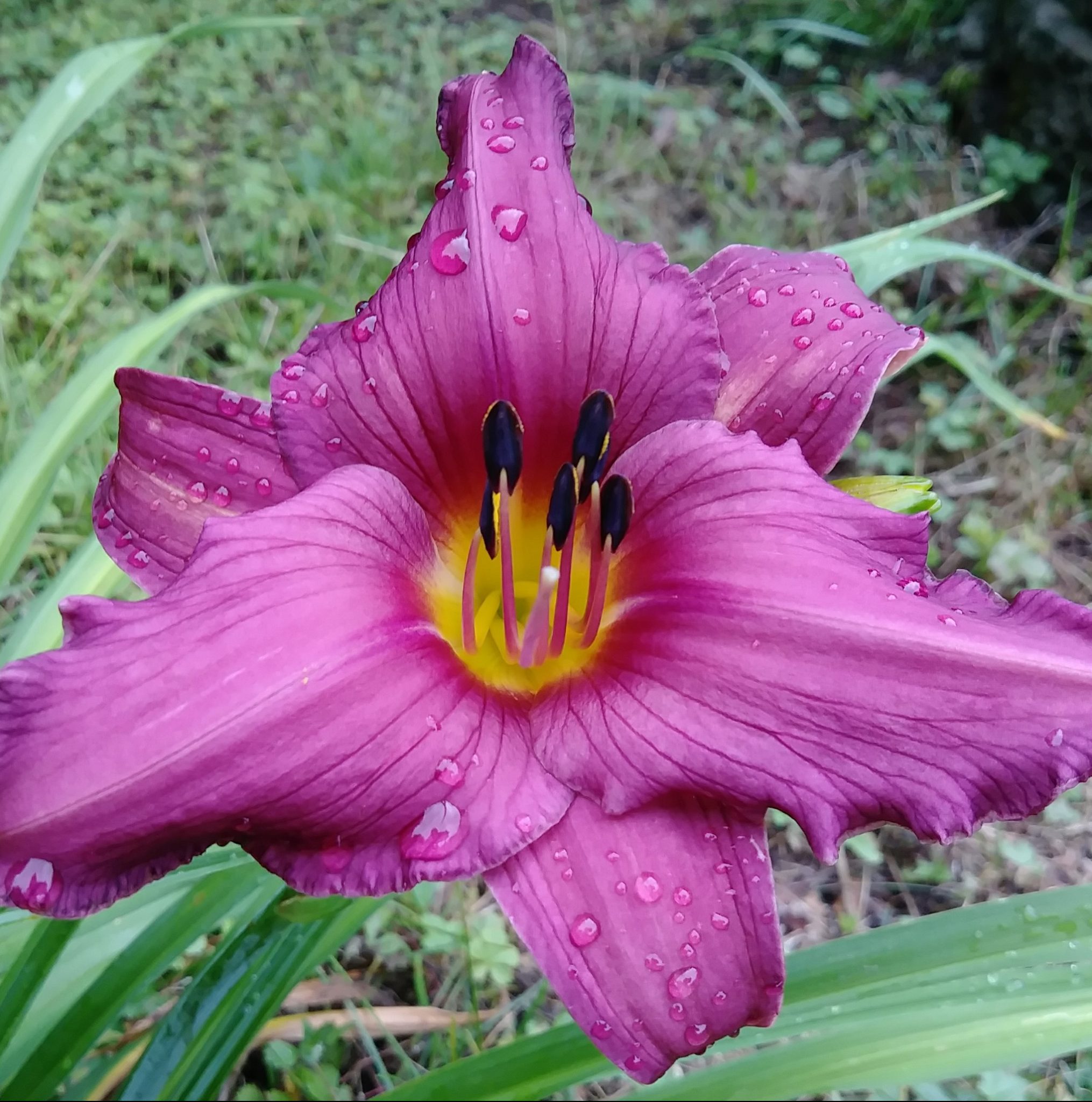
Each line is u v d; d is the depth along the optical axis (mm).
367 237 379
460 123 137
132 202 397
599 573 127
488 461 127
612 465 138
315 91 457
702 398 135
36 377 317
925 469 342
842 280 153
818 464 143
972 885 262
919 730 108
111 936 187
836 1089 143
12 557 187
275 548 112
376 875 105
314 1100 208
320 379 130
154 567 140
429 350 132
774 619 114
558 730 119
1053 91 404
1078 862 265
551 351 134
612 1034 107
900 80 471
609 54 498
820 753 109
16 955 167
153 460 141
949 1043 141
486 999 237
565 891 111
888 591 114
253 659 104
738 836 112
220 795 100
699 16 521
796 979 150
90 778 95
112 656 101
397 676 113
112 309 356
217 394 141
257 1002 153
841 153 447
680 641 119
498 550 144
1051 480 332
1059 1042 137
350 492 122
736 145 443
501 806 111
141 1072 152
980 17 446
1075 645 109
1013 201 418
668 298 136
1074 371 367
